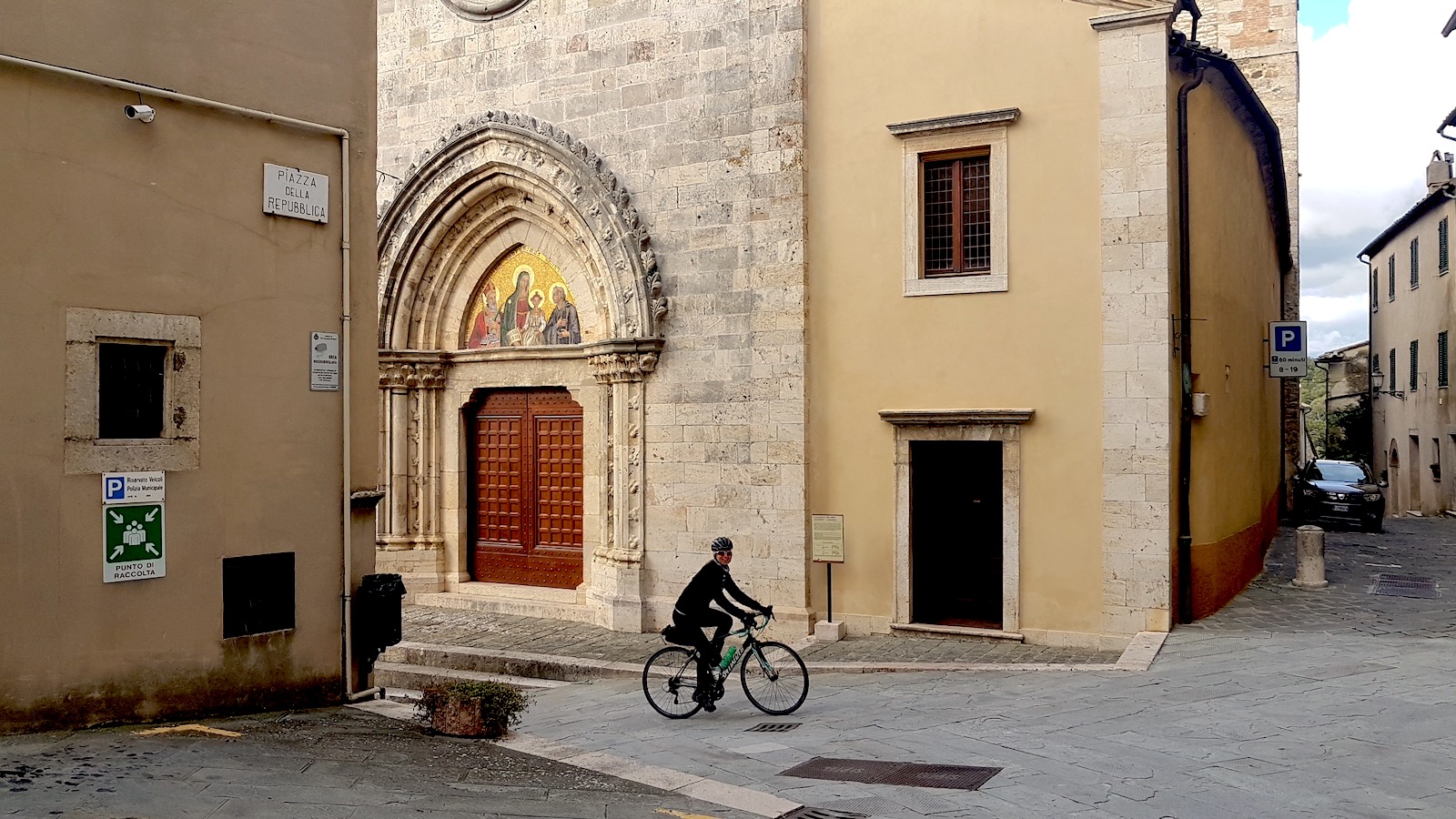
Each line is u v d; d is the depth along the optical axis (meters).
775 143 16.31
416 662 16.31
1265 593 17.00
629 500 17.47
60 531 8.84
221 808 6.70
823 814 7.26
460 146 19.17
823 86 16.12
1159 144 13.93
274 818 6.56
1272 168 20.98
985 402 14.94
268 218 10.31
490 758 8.71
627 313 17.45
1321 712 9.78
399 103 20.25
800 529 16.02
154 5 9.48
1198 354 14.95
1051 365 14.54
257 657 10.17
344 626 10.93
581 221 17.97
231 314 10.00
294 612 10.48
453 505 19.97
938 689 11.99
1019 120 14.73
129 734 8.70
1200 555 14.84
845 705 11.29
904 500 15.46
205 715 9.76
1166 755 8.55
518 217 19.34
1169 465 13.95
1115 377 14.13
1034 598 14.62
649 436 17.39
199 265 9.77
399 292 19.81
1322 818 7.02
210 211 9.86
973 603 15.36
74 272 8.93
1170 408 13.99
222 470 9.92
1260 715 9.74
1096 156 14.30
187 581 9.65
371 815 6.72
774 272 16.27
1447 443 34.25
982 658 13.88
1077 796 7.54
